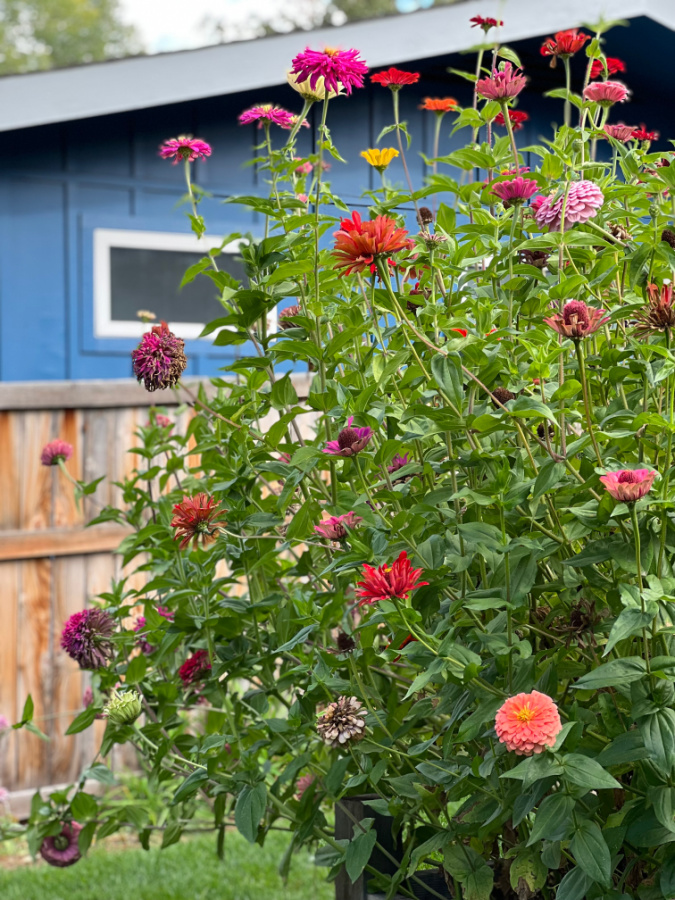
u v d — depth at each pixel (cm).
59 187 578
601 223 191
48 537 429
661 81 663
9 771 427
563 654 168
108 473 440
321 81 195
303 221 198
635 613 136
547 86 630
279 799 235
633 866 173
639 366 162
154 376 195
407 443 188
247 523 201
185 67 562
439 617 176
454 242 196
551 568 182
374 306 197
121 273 594
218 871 352
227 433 228
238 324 202
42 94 543
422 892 199
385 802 185
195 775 202
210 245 608
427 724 212
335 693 197
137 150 594
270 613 229
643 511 146
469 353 159
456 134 516
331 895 325
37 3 2927
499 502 152
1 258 568
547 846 158
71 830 285
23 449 428
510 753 162
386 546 171
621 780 184
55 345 582
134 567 447
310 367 217
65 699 437
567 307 147
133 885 342
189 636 244
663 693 139
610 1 549
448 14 567
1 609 426
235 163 612
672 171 187
